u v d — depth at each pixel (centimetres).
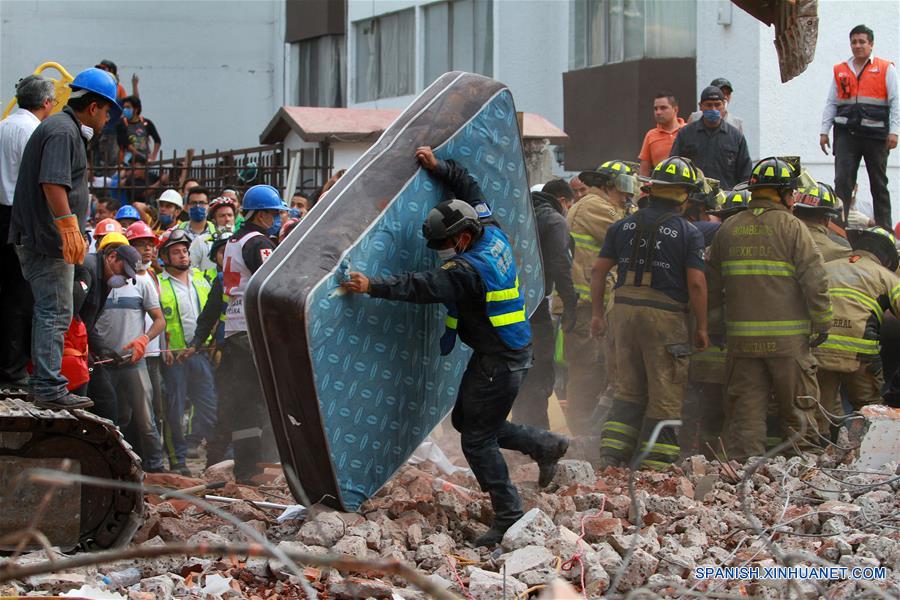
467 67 4019
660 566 947
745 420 1433
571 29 3478
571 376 1705
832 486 1253
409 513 1082
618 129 3250
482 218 1045
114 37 5359
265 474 1421
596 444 1551
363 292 1005
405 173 1088
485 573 902
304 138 3266
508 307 1027
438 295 999
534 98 3662
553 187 1709
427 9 4197
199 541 966
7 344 1074
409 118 1133
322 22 4850
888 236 1569
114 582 908
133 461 990
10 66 5222
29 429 977
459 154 1137
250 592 910
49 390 1000
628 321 1413
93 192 3028
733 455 1431
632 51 3231
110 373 1466
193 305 1712
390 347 1069
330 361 1014
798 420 1438
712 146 1867
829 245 1576
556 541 977
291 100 5209
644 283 1412
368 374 1050
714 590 874
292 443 1048
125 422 1483
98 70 1080
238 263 1377
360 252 1034
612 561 930
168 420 1669
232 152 3328
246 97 5534
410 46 4288
